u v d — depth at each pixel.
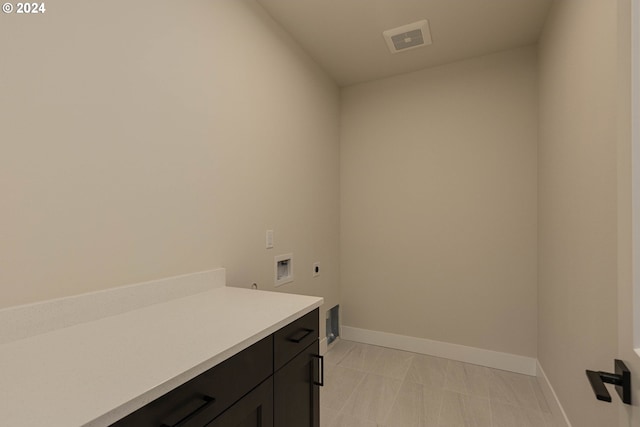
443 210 2.74
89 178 1.07
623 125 0.64
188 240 1.44
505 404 1.99
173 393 0.70
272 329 1.04
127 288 1.17
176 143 1.39
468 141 2.66
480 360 2.57
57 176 0.98
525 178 2.47
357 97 3.10
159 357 0.79
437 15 2.09
